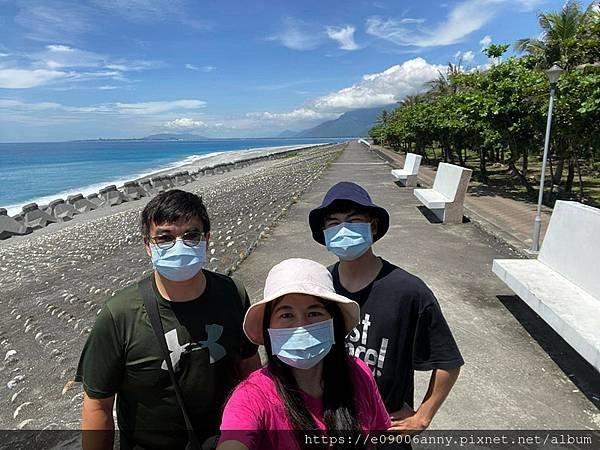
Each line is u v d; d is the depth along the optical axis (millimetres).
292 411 1640
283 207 12992
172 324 1964
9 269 9844
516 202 13438
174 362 1935
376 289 2219
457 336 4531
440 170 11828
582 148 12523
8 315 6449
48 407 3834
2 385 4367
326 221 2357
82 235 13969
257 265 7148
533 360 4070
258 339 1869
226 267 7098
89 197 24391
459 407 3396
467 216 10484
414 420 2199
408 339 2197
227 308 2084
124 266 8883
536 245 7422
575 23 20078
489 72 16125
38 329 5773
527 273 5191
